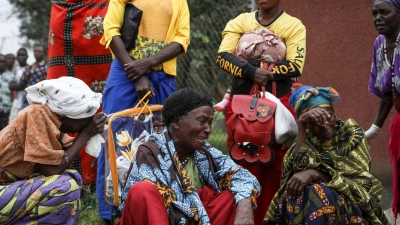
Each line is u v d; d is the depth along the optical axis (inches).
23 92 403.5
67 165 184.4
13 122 182.4
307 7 306.3
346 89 288.0
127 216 169.3
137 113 209.3
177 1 226.5
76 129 187.8
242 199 177.3
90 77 268.8
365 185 183.8
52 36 268.5
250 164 212.1
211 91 338.3
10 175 184.9
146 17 222.2
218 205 178.5
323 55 298.8
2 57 410.0
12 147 181.6
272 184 217.5
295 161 188.5
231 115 221.6
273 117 211.2
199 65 349.7
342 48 289.6
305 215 180.7
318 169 186.5
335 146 187.6
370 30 277.0
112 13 221.9
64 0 266.8
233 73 218.8
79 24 265.7
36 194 178.9
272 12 222.8
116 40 219.5
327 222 178.2
